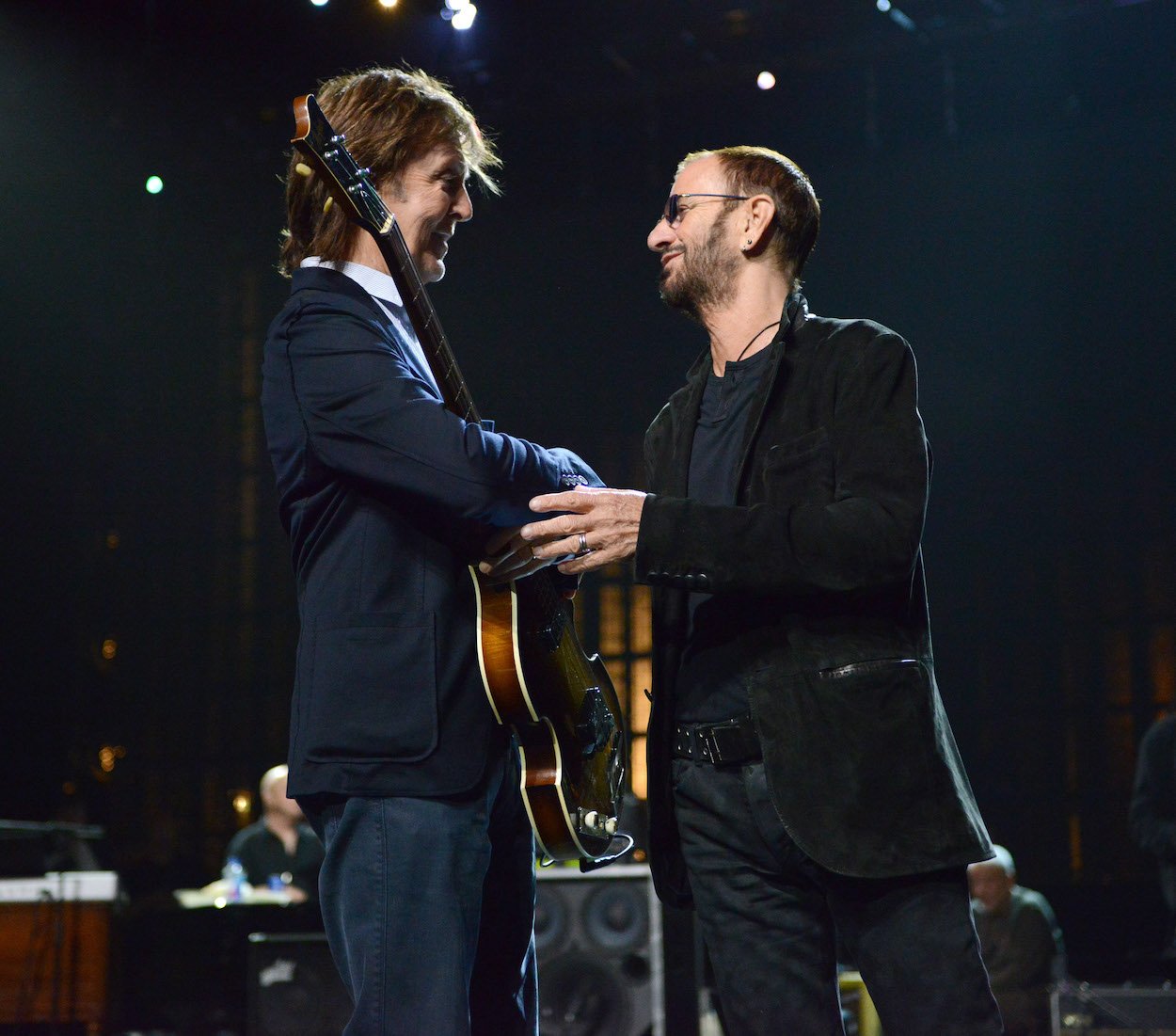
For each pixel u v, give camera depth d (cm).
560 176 2155
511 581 425
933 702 419
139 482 2419
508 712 418
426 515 421
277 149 2188
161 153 2202
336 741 403
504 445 412
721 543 401
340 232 441
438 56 1922
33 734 2384
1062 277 1944
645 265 2144
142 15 1933
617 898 923
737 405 454
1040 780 1950
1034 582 1978
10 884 1259
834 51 1878
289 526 441
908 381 425
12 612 2377
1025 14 1784
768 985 434
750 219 459
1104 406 1938
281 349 428
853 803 400
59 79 2070
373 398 407
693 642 445
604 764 474
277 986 978
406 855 400
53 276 2320
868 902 408
